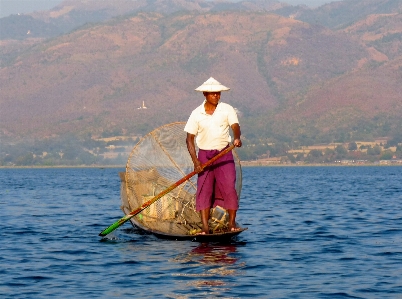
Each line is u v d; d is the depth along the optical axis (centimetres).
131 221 2302
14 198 4419
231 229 1952
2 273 1572
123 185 2289
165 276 1530
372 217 2770
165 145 2200
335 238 2095
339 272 1564
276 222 2581
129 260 1716
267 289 1411
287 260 1706
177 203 2169
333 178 9619
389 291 1389
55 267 1638
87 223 2586
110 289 1419
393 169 18138
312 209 3238
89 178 10456
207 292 1389
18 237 2161
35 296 1369
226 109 1903
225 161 1922
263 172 15225
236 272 1567
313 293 1378
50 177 11362
